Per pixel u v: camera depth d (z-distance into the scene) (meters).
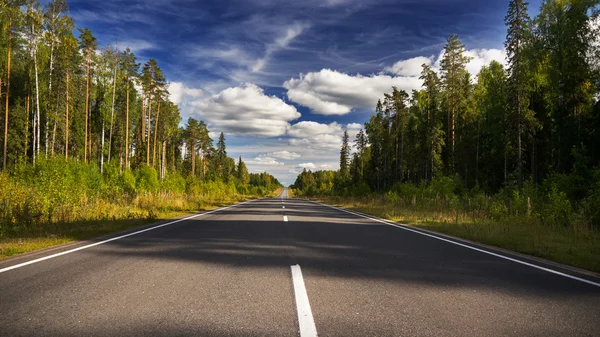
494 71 42.41
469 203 20.05
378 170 61.22
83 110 45.25
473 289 4.44
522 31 27.05
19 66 35.53
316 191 85.38
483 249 7.66
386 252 7.10
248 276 4.96
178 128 73.56
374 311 3.55
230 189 55.03
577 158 17.09
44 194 13.20
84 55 37.84
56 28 30.19
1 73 33.06
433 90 45.00
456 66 38.53
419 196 26.80
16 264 5.67
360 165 77.81
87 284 4.47
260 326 3.11
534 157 33.56
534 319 3.38
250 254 6.70
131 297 3.93
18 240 8.02
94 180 21.88
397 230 11.34
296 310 3.55
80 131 46.59
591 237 9.37
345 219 15.60
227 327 3.09
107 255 6.51
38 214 10.89
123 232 10.09
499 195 22.55
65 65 34.75
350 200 36.91
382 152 59.03
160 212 17.80
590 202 12.55
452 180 27.00
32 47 29.84
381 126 59.75
